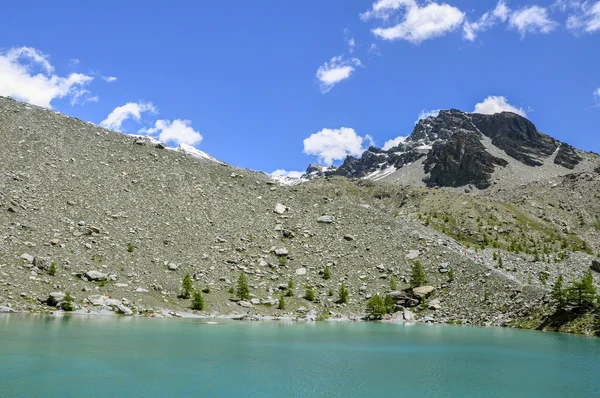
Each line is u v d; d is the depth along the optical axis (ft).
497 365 185.57
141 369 152.05
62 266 301.84
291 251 434.30
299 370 165.48
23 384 127.44
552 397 137.90
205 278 360.48
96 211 391.86
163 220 420.36
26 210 350.64
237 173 570.87
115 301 283.18
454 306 377.91
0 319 223.51
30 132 474.08
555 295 332.80
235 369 161.07
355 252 445.78
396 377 160.56
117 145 528.22
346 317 355.56
